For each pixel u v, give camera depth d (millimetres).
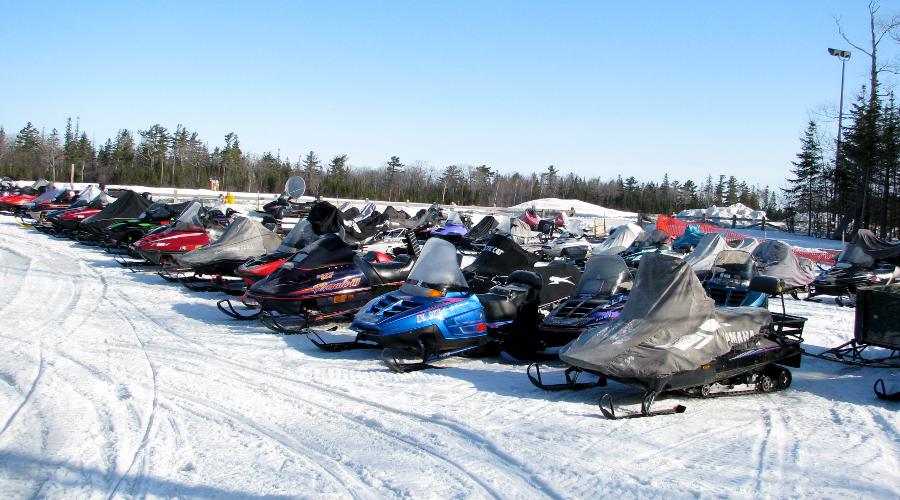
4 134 91375
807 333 11000
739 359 7129
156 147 82375
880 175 35031
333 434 5812
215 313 11477
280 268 10281
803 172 44688
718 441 5809
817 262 20484
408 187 86812
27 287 13008
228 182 78375
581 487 4730
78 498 4434
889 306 8219
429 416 6332
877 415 6672
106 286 13633
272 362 8289
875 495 4664
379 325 8164
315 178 82188
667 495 4598
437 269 8750
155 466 4984
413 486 4723
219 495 4520
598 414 6512
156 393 6820
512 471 5035
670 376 6484
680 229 26312
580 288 9367
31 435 5562
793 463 5266
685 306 6801
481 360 8961
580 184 103125
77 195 25000
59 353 8273
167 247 14859
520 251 11375
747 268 9930
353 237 19797
